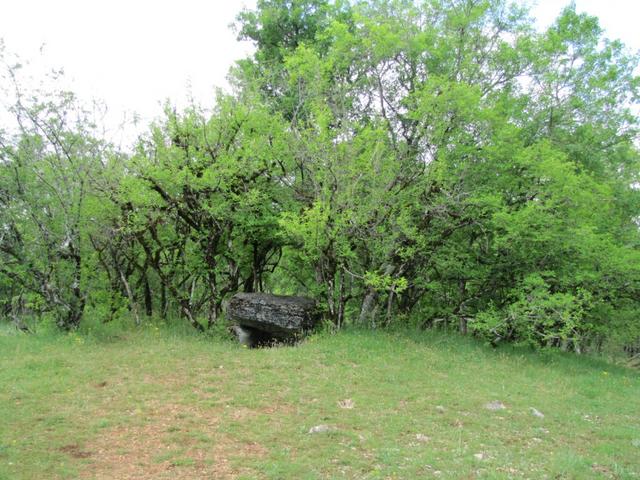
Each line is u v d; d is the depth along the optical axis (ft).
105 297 54.19
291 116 63.00
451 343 51.75
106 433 26.96
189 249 57.57
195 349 44.65
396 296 59.93
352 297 53.88
